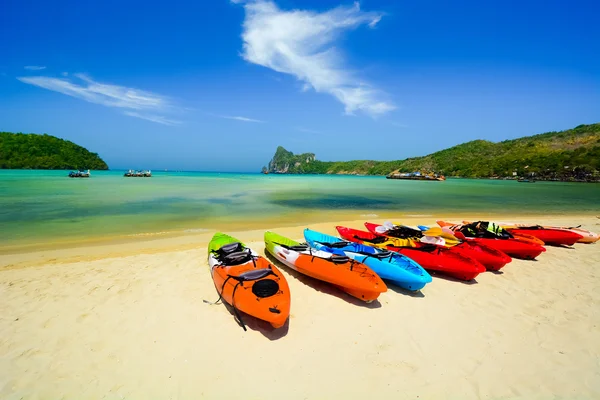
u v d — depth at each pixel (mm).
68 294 5906
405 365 4145
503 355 4410
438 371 4055
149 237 10609
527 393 3730
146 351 4301
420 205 21469
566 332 5004
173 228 12117
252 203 20781
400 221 14477
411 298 6070
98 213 15180
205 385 3717
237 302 5090
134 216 14594
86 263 7664
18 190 26328
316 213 16766
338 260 6477
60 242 9812
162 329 4824
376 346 4531
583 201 25344
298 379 3854
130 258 8070
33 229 11539
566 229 10719
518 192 35469
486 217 16375
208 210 17016
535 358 4363
